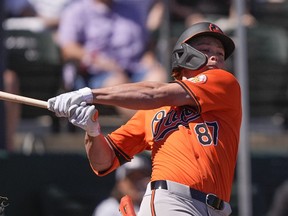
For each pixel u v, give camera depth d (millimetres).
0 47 28547
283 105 33562
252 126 33312
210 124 17094
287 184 29578
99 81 31078
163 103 16812
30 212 29297
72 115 16406
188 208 16562
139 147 17828
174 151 16875
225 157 17000
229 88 17203
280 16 33562
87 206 29609
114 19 31500
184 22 31875
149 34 31656
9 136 30453
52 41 31500
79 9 31391
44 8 31656
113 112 31531
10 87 30594
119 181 27891
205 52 17594
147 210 16812
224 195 16984
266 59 33062
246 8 32969
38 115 32031
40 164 29547
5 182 29016
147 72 31188
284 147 32969
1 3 28609
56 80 31531
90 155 17344
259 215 30578
